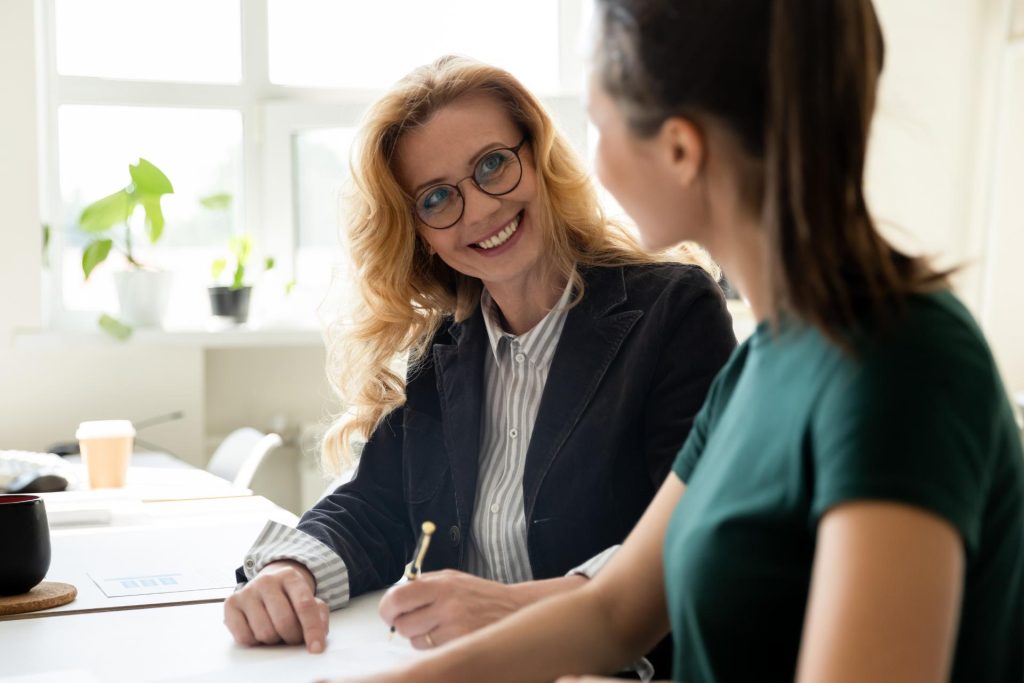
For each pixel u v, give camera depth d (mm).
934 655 626
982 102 4246
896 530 639
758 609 753
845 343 700
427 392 1651
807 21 725
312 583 1358
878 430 661
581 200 1592
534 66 4070
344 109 3893
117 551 1676
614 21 820
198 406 3643
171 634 1238
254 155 3896
